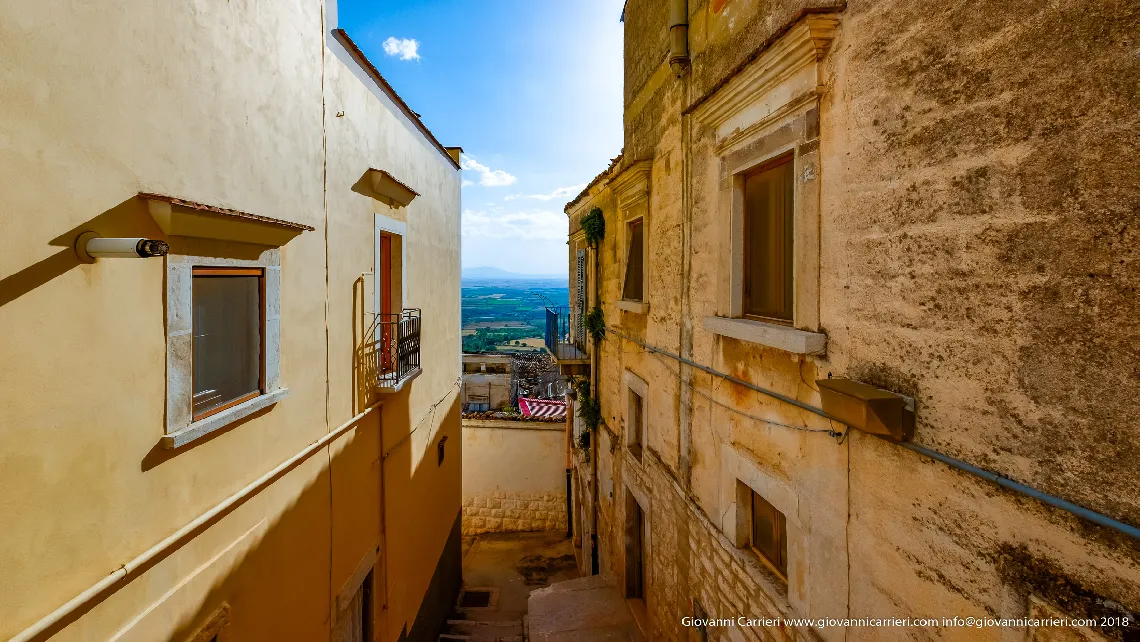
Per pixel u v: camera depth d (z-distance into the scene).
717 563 4.58
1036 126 1.85
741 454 4.12
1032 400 1.88
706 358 4.77
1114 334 1.62
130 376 2.53
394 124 6.36
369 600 5.60
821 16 2.89
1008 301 1.96
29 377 2.04
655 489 6.35
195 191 2.94
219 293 3.27
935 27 2.25
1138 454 1.57
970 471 2.12
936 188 2.27
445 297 9.24
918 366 2.39
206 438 3.06
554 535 14.09
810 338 3.03
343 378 4.95
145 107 2.58
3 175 1.93
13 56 1.96
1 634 1.94
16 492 2.00
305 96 4.23
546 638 6.94
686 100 5.19
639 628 6.83
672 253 5.63
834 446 2.99
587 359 10.39
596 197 9.76
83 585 2.27
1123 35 1.58
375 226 5.73
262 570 3.61
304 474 4.20
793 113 3.30
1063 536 1.78
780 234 3.65
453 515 10.15
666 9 5.79
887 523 2.60
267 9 3.68
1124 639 1.58
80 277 2.25
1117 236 1.61
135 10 2.52
